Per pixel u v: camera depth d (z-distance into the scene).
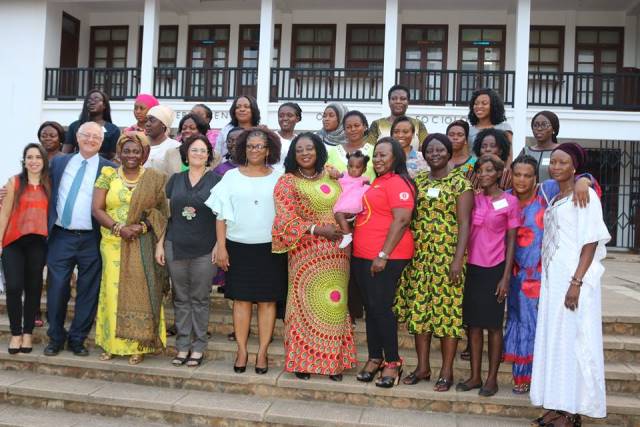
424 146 4.12
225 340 4.79
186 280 4.41
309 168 4.17
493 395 3.97
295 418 3.85
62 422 4.03
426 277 4.02
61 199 4.58
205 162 4.48
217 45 15.45
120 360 4.56
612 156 13.67
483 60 14.45
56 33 14.54
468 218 3.92
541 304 3.77
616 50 14.27
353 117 4.75
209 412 3.96
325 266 4.13
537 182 4.79
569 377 3.57
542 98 14.43
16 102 14.05
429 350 4.29
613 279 8.23
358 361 4.48
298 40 15.04
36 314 4.81
